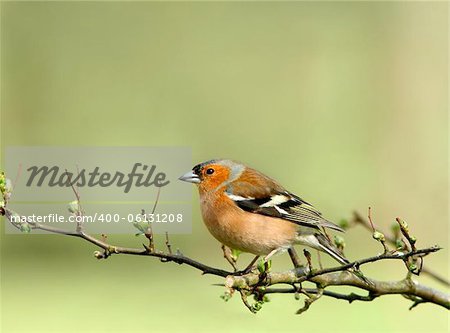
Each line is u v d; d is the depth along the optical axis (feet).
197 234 50.11
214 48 66.39
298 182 60.70
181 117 63.98
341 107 64.18
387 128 62.03
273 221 19.43
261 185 19.94
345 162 61.16
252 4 65.98
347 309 33.99
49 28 63.52
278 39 66.44
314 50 65.77
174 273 43.24
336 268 14.82
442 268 47.11
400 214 57.62
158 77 65.26
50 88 62.95
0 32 62.44
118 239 48.91
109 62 64.49
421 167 59.36
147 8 65.98
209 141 63.67
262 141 63.98
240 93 65.41
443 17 61.31
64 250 50.93
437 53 61.41
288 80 65.98
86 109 63.26
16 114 62.03
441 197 57.57
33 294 37.73
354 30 65.16
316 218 19.42
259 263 15.20
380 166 60.39
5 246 50.80
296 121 64.54
